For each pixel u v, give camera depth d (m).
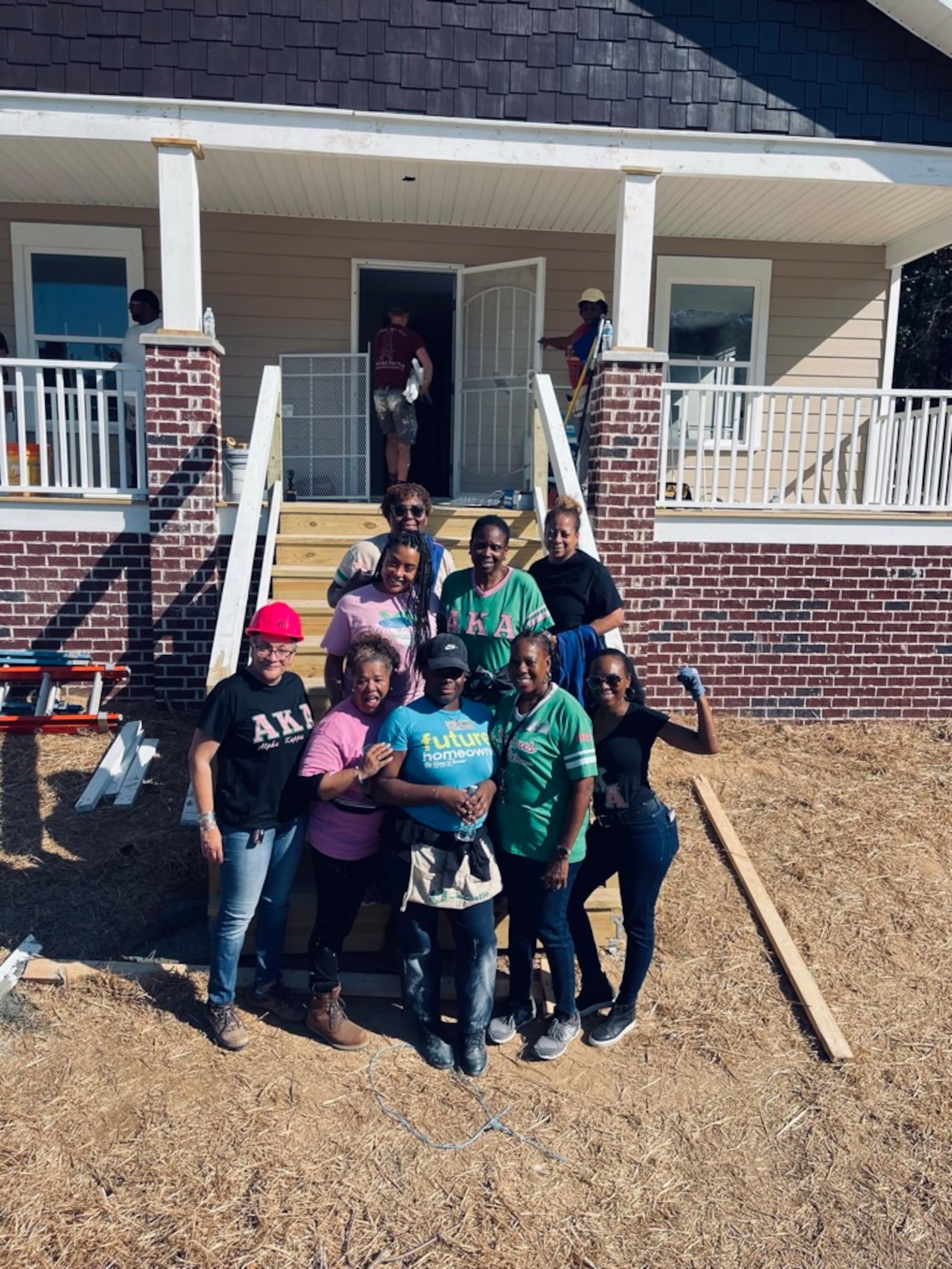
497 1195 3.48
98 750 6.73
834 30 7.79
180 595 7.32
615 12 7.57
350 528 7.32
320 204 9.26
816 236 10.12
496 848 4.12
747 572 7.84
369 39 7.35
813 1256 3.39
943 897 5.70
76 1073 3.87
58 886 5.21
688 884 5.61
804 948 5.15
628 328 7.70
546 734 3.97
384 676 3.89
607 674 4.07
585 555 4.76
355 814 3.99
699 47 7.67
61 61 7.10
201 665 7.39
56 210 9.45
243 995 4.38
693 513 7.72
